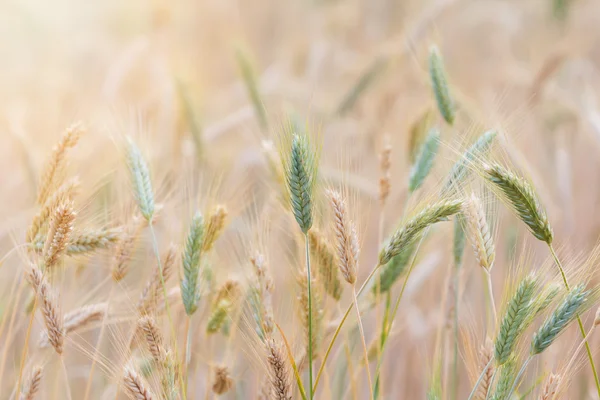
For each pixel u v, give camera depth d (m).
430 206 1.33
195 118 1.79
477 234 1.34
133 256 1.44
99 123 1.70
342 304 1.50
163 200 1.50
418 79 2.51
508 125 1.50
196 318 1.54
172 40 3.36
